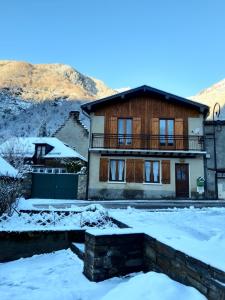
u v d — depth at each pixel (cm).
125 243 614
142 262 621
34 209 1068
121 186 2286
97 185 2289
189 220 878
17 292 548
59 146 3306
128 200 2128
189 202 1892
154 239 578
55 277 625
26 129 9494
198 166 2302
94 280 582
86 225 881
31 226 883
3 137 8269
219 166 2305
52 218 938
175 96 2330
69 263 715
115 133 2355
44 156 3180
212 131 2366
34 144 3256
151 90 2344
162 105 2391
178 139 2334
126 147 2334
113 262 600
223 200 2122
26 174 2345
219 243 521
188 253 467
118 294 466
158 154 2308
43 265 721
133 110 2389
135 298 439
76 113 3909
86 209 1007
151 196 2267
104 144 2336
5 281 615
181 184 2294
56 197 2342
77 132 3841
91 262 595
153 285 461
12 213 1006
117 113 2386
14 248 800
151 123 2370
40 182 2366
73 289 550
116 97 2352
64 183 2361
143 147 2330
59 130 3866
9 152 2681
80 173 2347
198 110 2377
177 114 2378
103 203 1842
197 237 638
